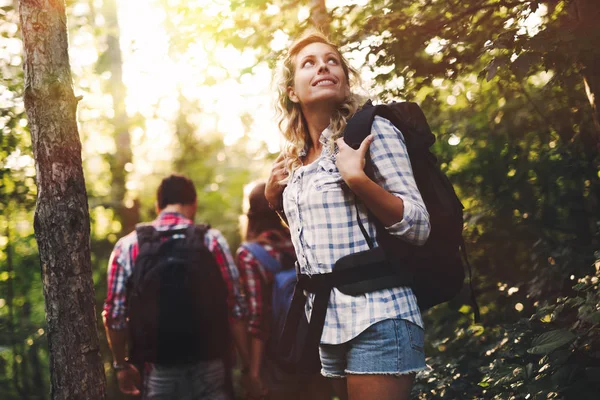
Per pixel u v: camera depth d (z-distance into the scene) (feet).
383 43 10.35
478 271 13.02
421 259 6.53
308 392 10.78
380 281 6.30
